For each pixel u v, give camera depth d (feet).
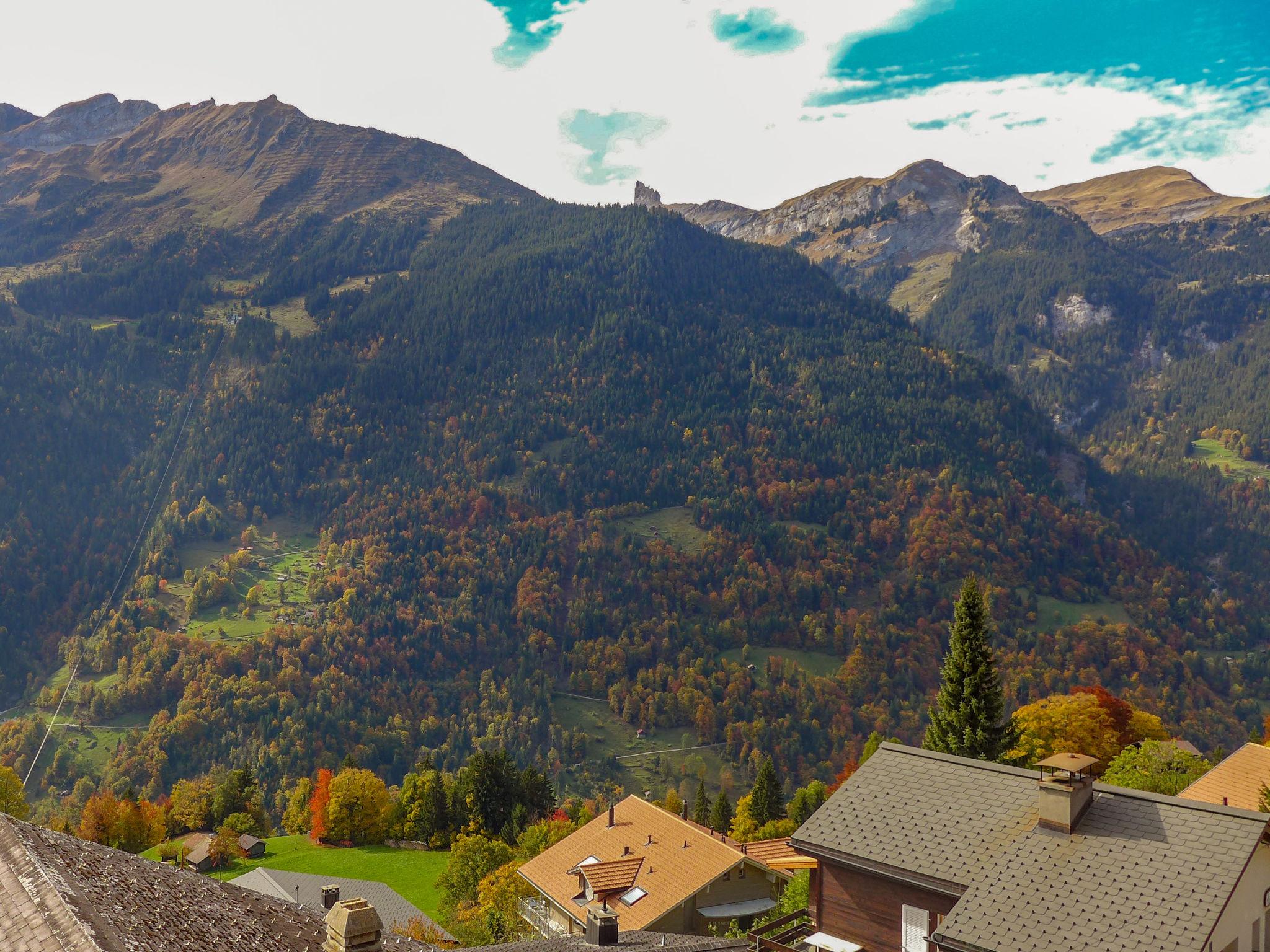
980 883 81.25
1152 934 71.97
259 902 71.31
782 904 138.62
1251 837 77.56
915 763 101.65
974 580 180.65
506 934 192.34
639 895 159.12
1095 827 83.61
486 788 369.50
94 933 43.98
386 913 225.15
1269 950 82.28
